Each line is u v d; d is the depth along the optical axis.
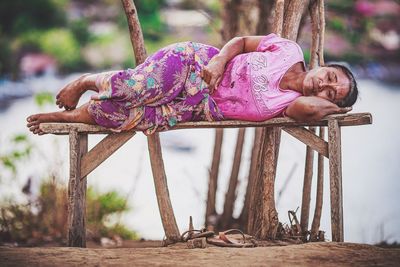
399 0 8.73
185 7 19.39
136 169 12.54
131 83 5.39
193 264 4.71
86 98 18.41
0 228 8.27
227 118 5.64
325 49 18.94
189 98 5.55
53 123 5.53
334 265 4.69
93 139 14.93
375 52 19.56
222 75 5.63
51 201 8.52
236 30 8.28
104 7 22.44
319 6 6.25
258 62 5.57
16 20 22.14
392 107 17.75
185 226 9.21
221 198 9.92
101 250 5.08
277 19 6.03
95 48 21.86
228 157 13.08
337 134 5.35
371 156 13.69
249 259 4.80
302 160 12.26
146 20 19.92
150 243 8.11
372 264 4.70
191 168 12.83
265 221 5.87
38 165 10.55
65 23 22.39
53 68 21.73
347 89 5.49
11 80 21.25
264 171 5.89
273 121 5.50
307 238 6.11
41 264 4.73
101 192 9.98
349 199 10.94
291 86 5.61
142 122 5.50
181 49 5.59
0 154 9.48
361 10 17.09
